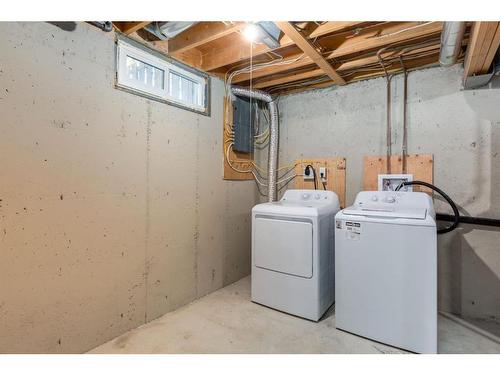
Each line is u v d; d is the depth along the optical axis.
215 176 2.73
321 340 1.90
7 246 1.39
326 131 2.94
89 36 1.72
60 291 1.59
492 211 2.14
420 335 1.74
